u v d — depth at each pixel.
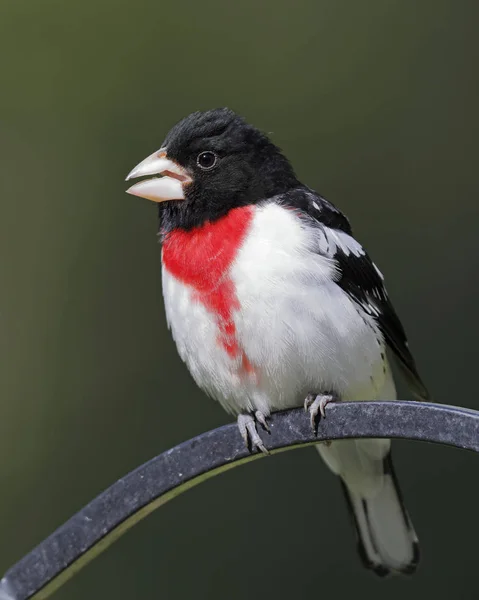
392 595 9.29
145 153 11.33
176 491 5.22
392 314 6.82
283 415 5.63
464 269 10.66
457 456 9.48
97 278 11.06
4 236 11.18
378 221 11.11
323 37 11.76
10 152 11.38
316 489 9.59
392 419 4.91
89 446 10.44
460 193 11.19
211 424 10.21
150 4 11.59
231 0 11.80
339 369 6.14
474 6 11.75
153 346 10.74
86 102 11.46
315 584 9.38
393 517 6.90
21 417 10.64
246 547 9.56
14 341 10.90
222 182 6.37
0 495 10.18
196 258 6.15
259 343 6.05
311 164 11.34
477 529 9.34
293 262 6.02
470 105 11.49
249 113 11.49
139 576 9.55
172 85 11.52
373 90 11.59
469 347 10.31
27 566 5.11
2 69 11.45
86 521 5.11
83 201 11.30
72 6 11.49
